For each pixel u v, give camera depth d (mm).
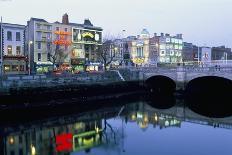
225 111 41562
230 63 58031
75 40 80688
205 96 57875
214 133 28812
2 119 34125
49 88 42469
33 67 71438
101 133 29047
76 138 27141
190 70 54219
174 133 28812
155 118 36281
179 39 118750
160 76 59375
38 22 73250
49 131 29750
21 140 26516
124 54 95750
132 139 26828
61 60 75625
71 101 45469
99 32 87438
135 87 58375
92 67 82938
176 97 55156
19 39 65250
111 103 47250
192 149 23688
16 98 38500
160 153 22703
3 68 60875
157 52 110312
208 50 116188
